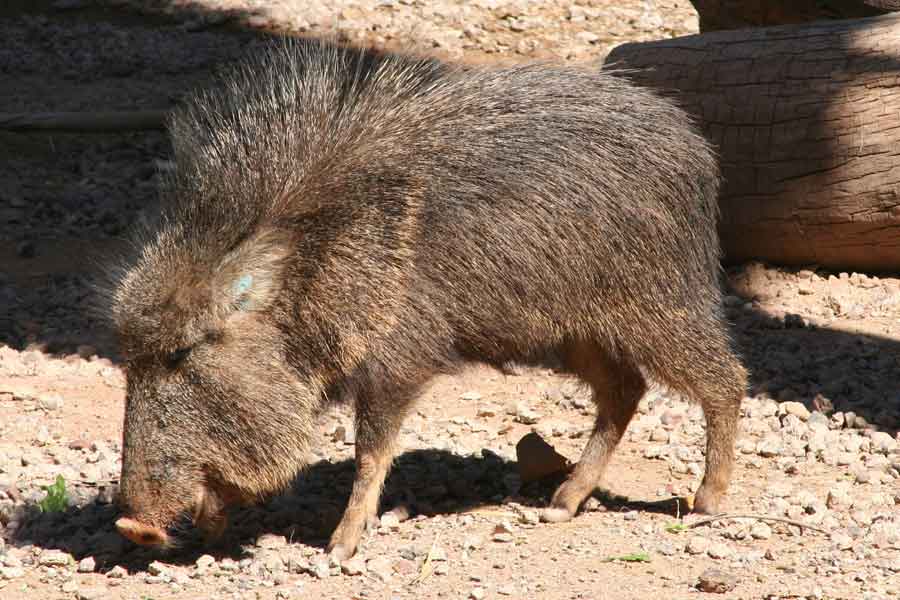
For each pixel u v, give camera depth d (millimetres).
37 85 43594
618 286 16312
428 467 19344
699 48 28812
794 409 21531
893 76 26516
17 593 14891
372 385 15562
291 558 15586
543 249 15875
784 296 27391
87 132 38562
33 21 50156
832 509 17188
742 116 27891
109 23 50406
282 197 15430
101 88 43250
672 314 16656
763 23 33375
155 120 37750
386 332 15414
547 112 16375
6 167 36969
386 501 17922
